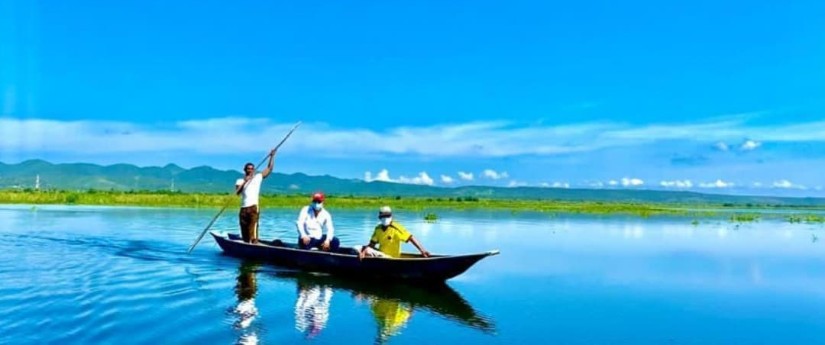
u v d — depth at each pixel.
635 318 11.64
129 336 9.46
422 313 11.62
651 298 13.48
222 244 19.14
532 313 11.88
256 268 16.19
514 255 20.73
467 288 14.21
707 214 64.94
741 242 27.30
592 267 17.97
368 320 10.98
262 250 17.33
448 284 14.65
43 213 40.97
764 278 16.34
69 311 10.82
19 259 17.12
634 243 25.94
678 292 14.20
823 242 27.70
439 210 63.25
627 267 18.09
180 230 28.11
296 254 16.28
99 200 58.75
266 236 27.31
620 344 9.97
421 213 53.94
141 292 12.66
